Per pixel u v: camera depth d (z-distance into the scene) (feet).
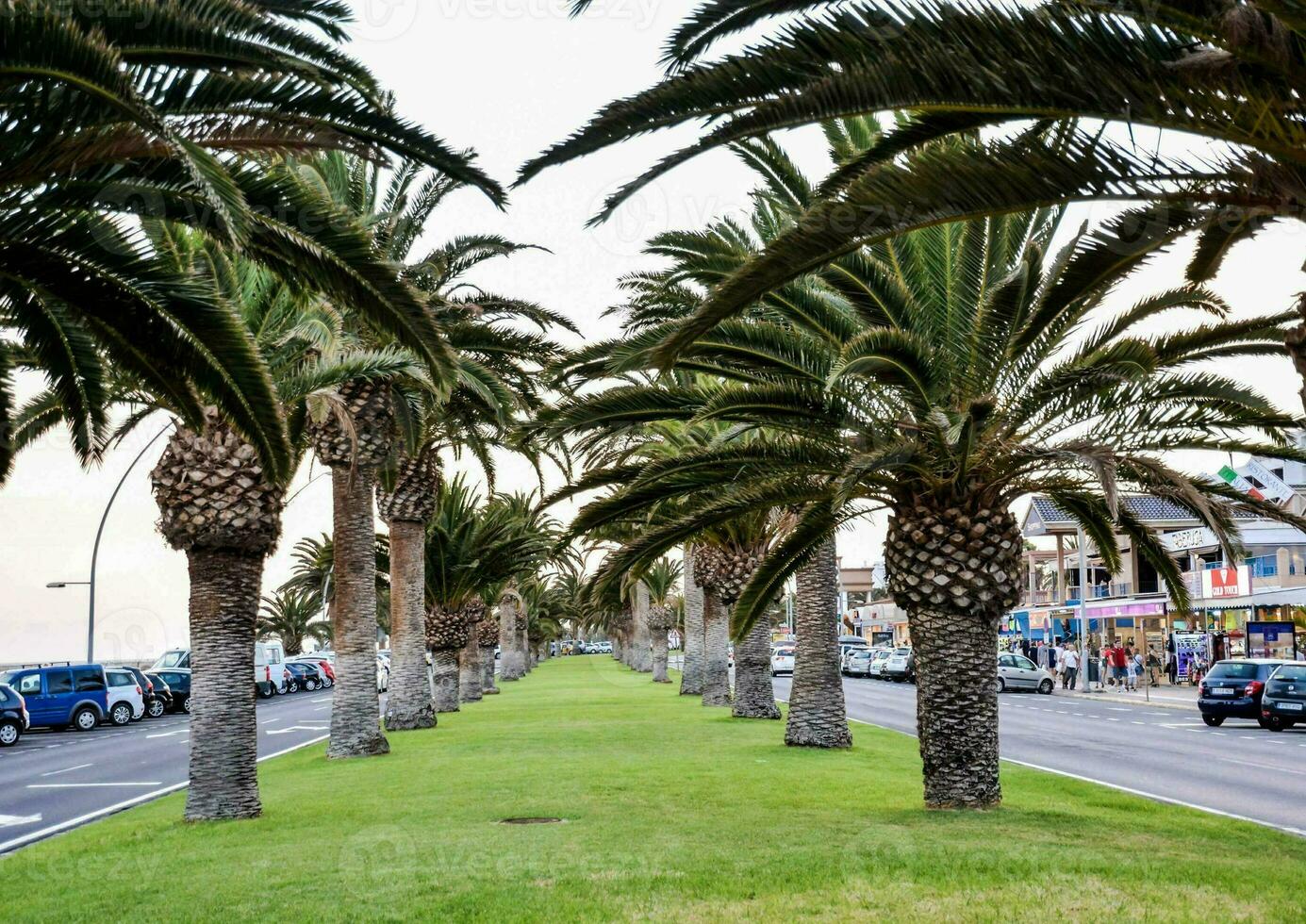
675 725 75.10
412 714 79.36
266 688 170.81
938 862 26.84
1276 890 23.63
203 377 29.09
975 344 36.01
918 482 39.17
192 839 34.19
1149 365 32.27
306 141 24.70
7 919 23.32
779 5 23.12
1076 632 177.06
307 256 25.22
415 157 23.84
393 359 45.70
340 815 37.68
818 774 46.60
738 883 24.64
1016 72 19.65
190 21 20.95
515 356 68.03
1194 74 19.65
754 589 43.86
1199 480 38.06
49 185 23.47
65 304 26.99
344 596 63.36
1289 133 19.12
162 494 40.27
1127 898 22.86
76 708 114.01
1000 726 86.07
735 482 41.34
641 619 233.55
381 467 65.82
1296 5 16.83
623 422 41.01
